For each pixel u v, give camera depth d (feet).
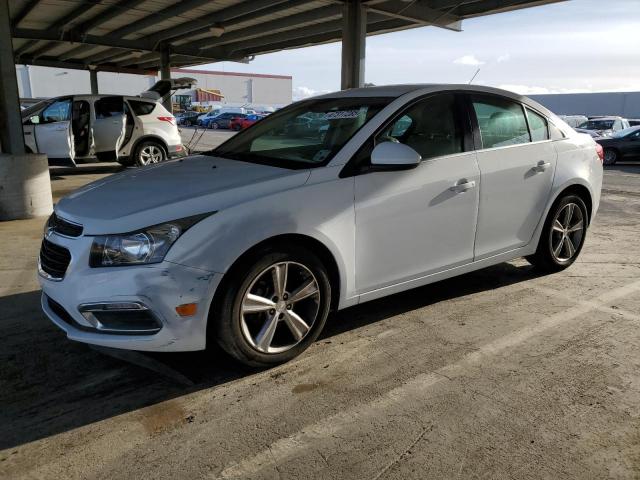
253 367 9.73
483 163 12.28
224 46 56.03
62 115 33.96
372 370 9.91
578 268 15.96
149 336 8.74
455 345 10.91
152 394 9.18
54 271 9.46
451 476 7.14
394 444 7.79
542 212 13.89
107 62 71.10
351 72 33.37
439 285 14.47
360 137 10.75
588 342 11.02
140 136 37.35
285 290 9.73
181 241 8.61
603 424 8.23
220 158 12.23
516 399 8.91
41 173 22.93
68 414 8.61
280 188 9.59
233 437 7.98
